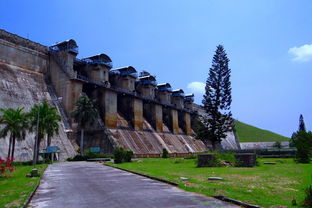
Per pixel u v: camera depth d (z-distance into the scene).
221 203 10.65
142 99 85.50
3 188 16.64
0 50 55.59
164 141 86.94
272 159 41.56
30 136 49.28
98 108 69.75
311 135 33.53
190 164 34.97
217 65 61.03
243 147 131.62
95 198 12.71
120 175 23.31
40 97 58.09
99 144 63.09
